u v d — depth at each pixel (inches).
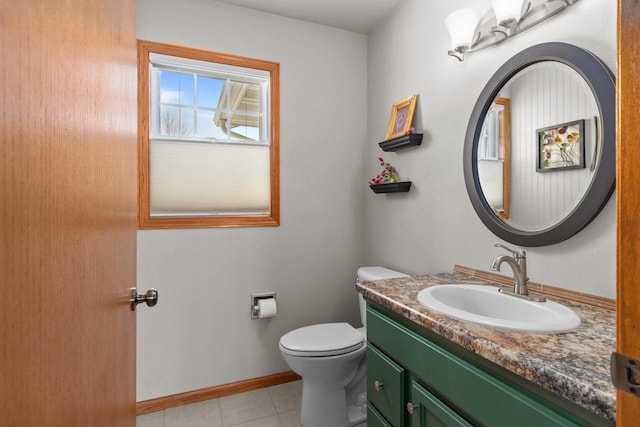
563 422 24.9
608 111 39.5
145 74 75.0
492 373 31.2
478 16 56.6
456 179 63.6
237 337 83.9
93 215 22.8
